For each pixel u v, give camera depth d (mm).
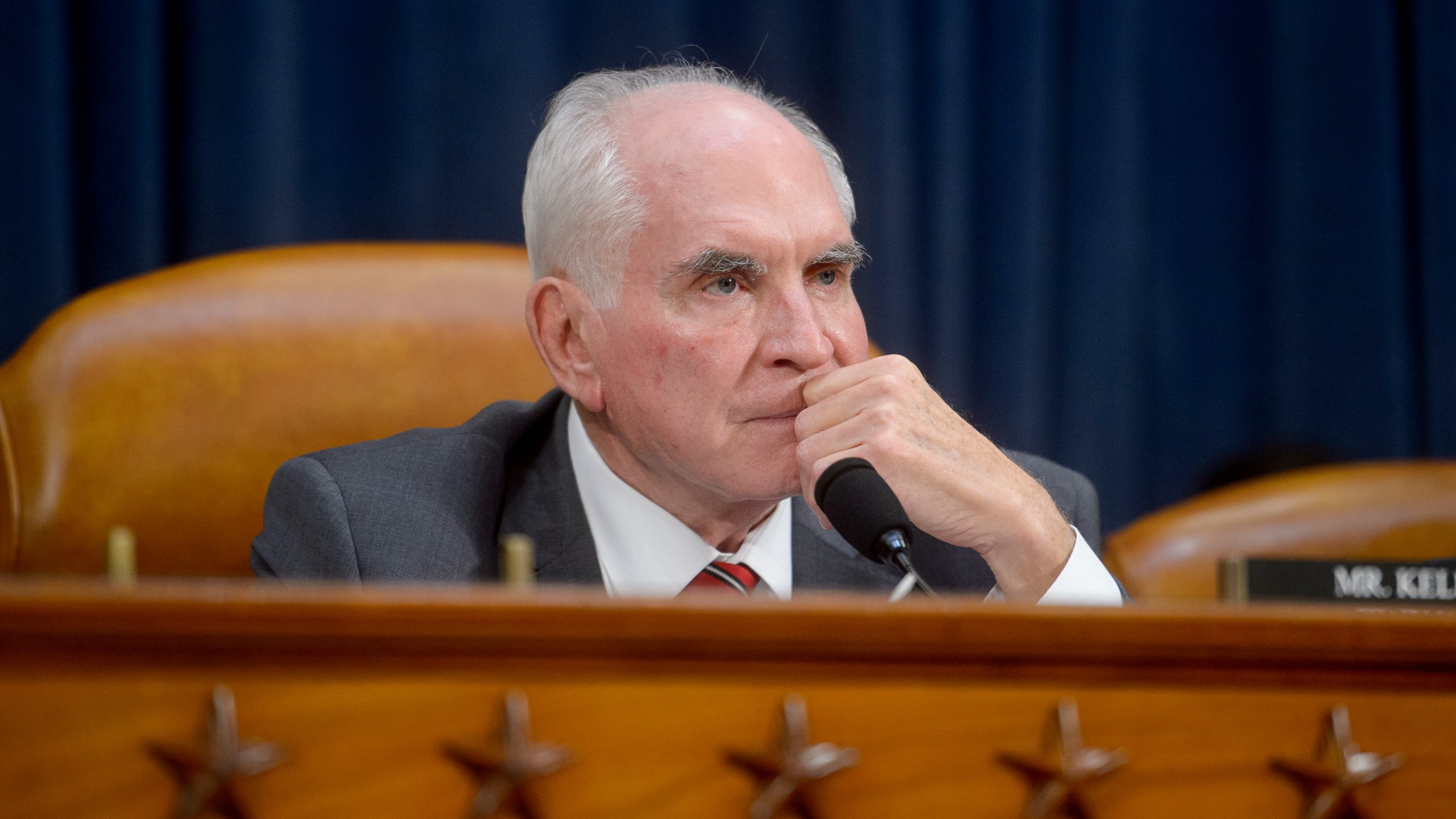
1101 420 7102
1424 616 1881
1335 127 7336
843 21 6602
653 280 3662
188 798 1603
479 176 6215
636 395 3725
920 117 6816
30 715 1606
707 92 3879
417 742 1665
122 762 1618
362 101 6113
